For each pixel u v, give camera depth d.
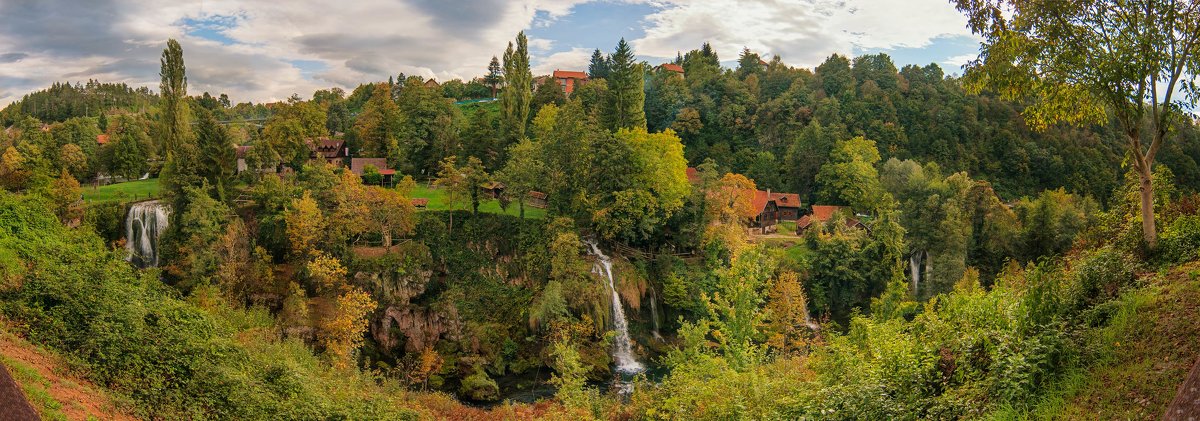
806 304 68.44
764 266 39.53
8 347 18.78
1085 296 17.59
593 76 170.38
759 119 123.81
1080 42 20.00
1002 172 114.19
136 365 21.38
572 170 71.31
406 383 52.91
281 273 60.44
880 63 156.25
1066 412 12.94
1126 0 19.45
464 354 58.12
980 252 73.62
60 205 63.12
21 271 23.52
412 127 92.31
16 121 172.62
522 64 104.44
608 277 64.81
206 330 27.42
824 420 17.58
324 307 56.72
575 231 68.19
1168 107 19.77
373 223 62.00
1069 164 112.06
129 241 65.38
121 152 86.94
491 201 79.81
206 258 56.81
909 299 65.69
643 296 66.56
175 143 88.06
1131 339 14.43
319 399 26.34
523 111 104.81
